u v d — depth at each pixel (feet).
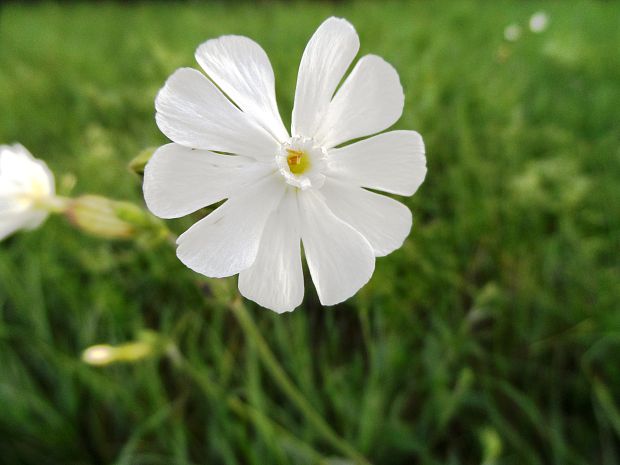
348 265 0.16
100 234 0.21
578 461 0.28
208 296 0.20
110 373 0.33
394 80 0.16
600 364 0.32
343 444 0.26
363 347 0.34
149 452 0.32
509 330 0.35
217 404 0.30
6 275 0.36
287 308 0.16
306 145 0.17
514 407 0.32
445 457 0.31
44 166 0.24
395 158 0.17
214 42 0.16
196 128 0.16
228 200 0.16
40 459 0.31
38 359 0.34
